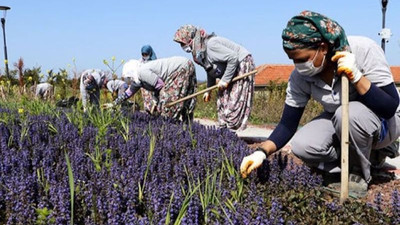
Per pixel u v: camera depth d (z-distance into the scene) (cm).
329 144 404
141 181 349
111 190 305
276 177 370
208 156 415
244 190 351
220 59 646
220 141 507
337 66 349
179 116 718
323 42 342
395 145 440
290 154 580
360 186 398
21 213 271
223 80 660
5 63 1634
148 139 496
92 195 307
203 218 286
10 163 376
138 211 312
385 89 366
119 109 634
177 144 484
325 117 420
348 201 332
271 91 1703
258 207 284
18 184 301
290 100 408
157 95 734
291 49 346
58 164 374
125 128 536
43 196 307
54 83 1265
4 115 631
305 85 399
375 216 306
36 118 645
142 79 695
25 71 1662
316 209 315
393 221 305
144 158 409
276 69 3028
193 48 650
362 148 386
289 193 343
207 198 291
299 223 285
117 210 280
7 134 508
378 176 456
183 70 709
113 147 473
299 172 375
